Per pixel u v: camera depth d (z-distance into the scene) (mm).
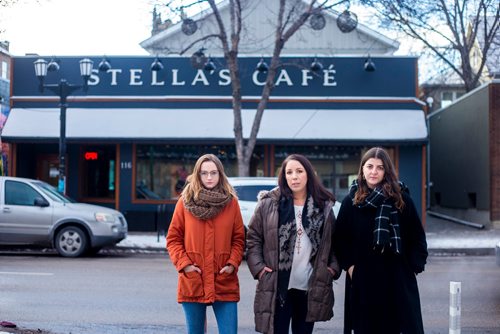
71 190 21906
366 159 5371
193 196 5121
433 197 31234
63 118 17750
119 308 9141
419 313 5266
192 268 5074
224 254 5160
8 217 14961
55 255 15656
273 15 25547
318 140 20141
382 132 20250
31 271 12523
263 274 5297
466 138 24625
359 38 22891
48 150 22531
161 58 21094
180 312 8898
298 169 5340
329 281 5289
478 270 13445
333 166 21016
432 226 23672
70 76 21250
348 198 5438
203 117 20750
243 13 25391
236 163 21094
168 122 20641
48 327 7832
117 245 16875
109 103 21125
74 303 9445
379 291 5238
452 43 26609
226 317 5172
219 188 5211
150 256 15945
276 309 5277
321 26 21484
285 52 25500
